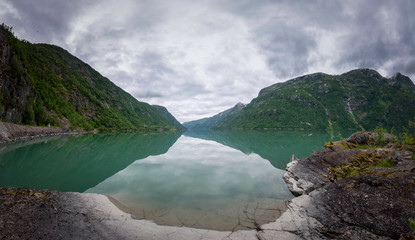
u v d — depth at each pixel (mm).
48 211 12141
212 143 69812
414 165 14461
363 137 24859
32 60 167125
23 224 10422
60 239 9984
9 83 75250
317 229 11555
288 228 11891
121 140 74438
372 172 15328
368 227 10891
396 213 10648
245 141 78625
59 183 20859
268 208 15109
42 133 77188
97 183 21281
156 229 11805
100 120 168750
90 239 10328
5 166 26734
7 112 67875
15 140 55875
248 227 12203
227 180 23031
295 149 51500
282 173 26328
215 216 13758
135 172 26531
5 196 12648
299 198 16281
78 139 69500
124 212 14039
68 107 138125
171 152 45750
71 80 189125
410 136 21469
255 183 21906
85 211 13250
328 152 24125
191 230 11781
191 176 24750
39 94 110250
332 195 14195
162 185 20969
